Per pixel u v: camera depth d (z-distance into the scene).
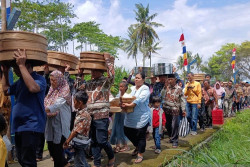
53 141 4.13
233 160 4.65
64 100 4.05
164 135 8.24
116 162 5.21
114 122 6.04
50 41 40.94
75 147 4.00
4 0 5.20
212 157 4.24
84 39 43.41
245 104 19.41
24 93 3.34
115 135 6.03
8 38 3.10
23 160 3.29
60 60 4.97
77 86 5.13
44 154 6.09
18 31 3.12
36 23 32.31
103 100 4.54
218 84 12.15
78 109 4.04
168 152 5.82
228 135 8.09
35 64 3.56
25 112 3.30
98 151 4.56
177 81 7.09
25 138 3.26
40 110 3.41
